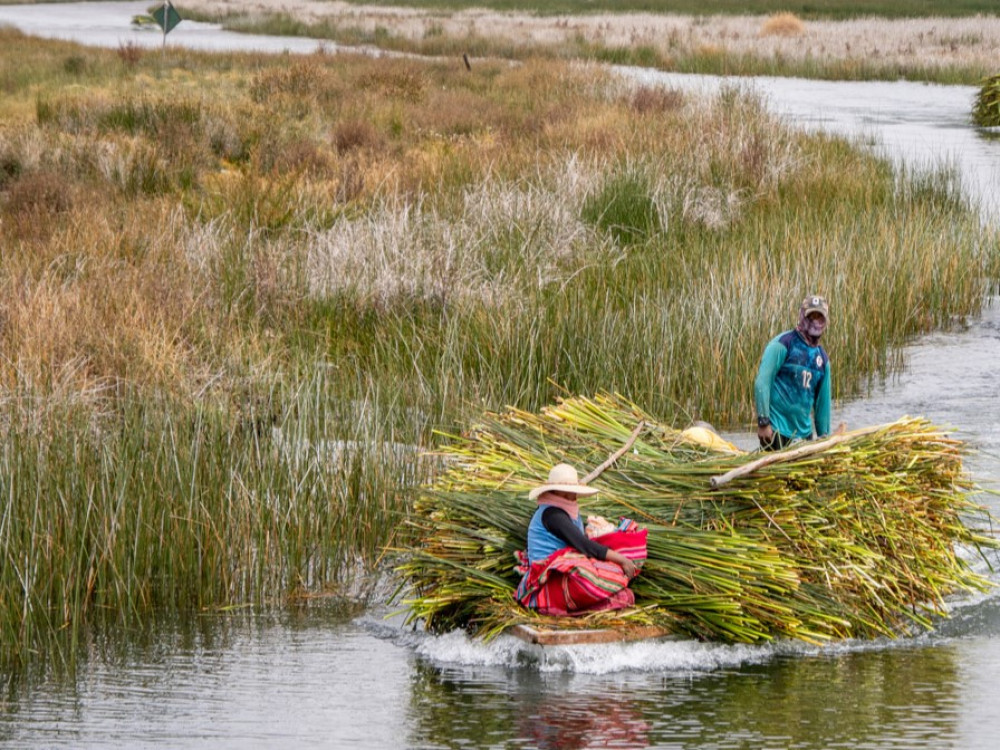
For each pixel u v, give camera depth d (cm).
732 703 1670
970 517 2373
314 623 2016
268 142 6197
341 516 2312
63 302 3194
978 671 1791
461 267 3853
